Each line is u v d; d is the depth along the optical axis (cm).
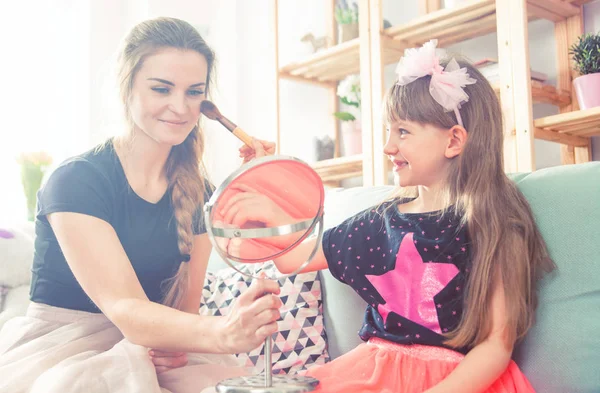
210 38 304
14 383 85
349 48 232
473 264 97
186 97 96
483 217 99
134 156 101
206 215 71
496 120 107
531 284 98
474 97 107
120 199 99
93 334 97
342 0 254
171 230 105
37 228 99
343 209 134
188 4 298
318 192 77
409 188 117
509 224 98
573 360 93
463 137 104
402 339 99
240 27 316
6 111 250
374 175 217
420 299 100
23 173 214
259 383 72
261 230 74
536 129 172
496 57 211
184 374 96
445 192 106
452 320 98
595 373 91
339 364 100
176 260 106
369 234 111
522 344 99
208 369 97
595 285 94
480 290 94
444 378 90
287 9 297
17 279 145
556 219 100
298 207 75
